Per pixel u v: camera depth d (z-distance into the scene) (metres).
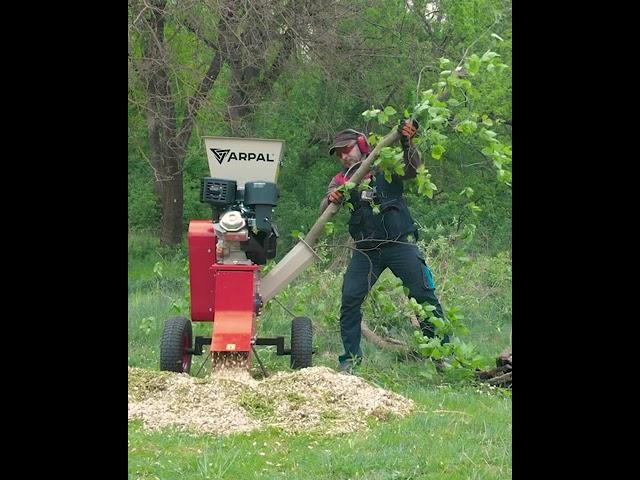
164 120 27.92
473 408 12.12
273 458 9.73
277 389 11.77
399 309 16.92
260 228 13.53
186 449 9.92
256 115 33.12
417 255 14.93
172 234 37.84
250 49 27.86
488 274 22.23
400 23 36.34
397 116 35.94
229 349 12.96
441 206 32.56
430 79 35.44
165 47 25.27
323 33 29.59
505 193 34.09
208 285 13.77
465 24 35.69
